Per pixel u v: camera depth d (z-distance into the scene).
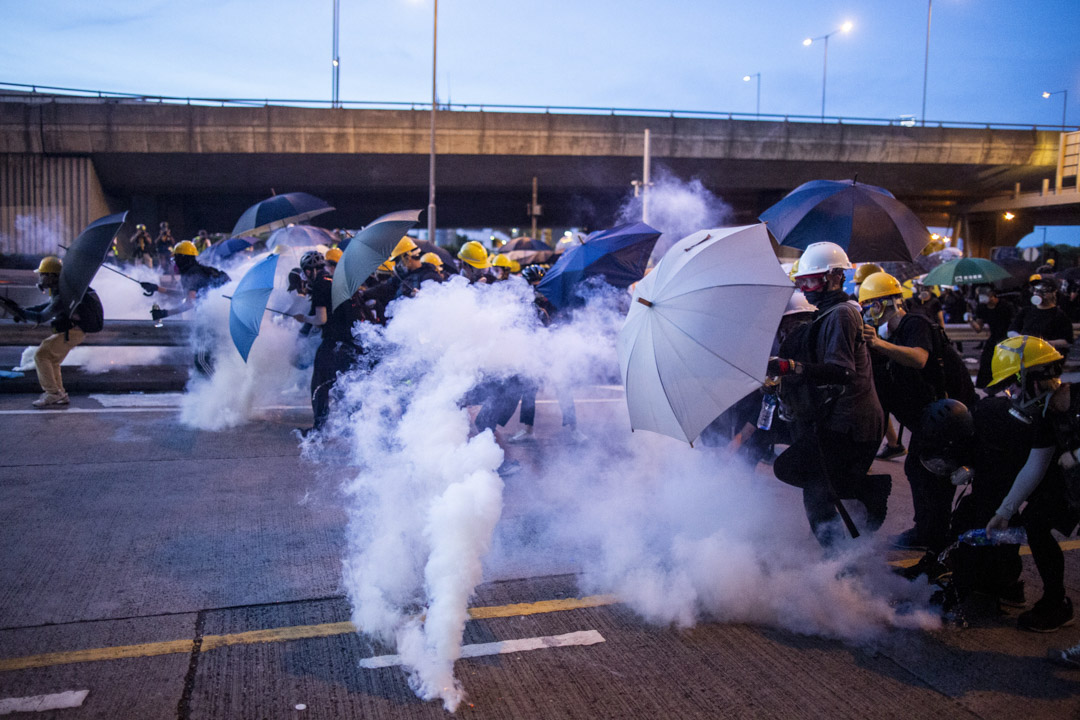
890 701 3.04
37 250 35.94
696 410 3.41
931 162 42.50
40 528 4.63
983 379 8.67
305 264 6.97
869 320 4.74
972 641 3.54
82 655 3.19
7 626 3.41
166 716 2.79
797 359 3.86
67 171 35.88
